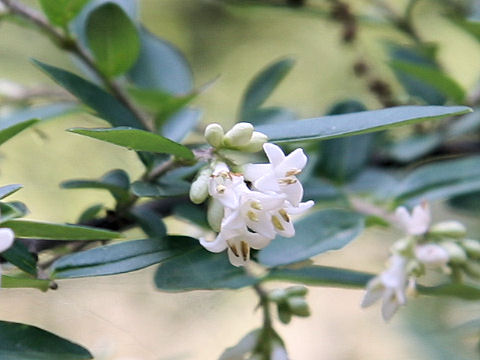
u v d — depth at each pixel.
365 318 0.61
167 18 0.69
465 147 0.44
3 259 0.34
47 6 0.38
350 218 0.37
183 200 0.38
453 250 0.37
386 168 0.44
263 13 0.52
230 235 0.33
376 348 0.59
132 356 0.38
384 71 0.56
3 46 0.55
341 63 0.66
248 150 0.34
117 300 0.36
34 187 0.48
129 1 0.40
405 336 0.50
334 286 0.37
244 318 0.48
